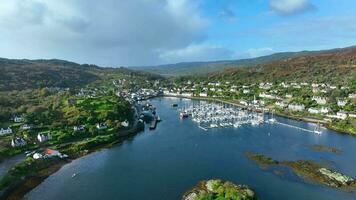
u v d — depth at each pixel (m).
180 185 152.12
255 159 186.62
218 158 190.88
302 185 149.75
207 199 129.25
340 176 157.50
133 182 157.38
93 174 169.12
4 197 140.38
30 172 166.75
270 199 136.12
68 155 199.50
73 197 141.88
